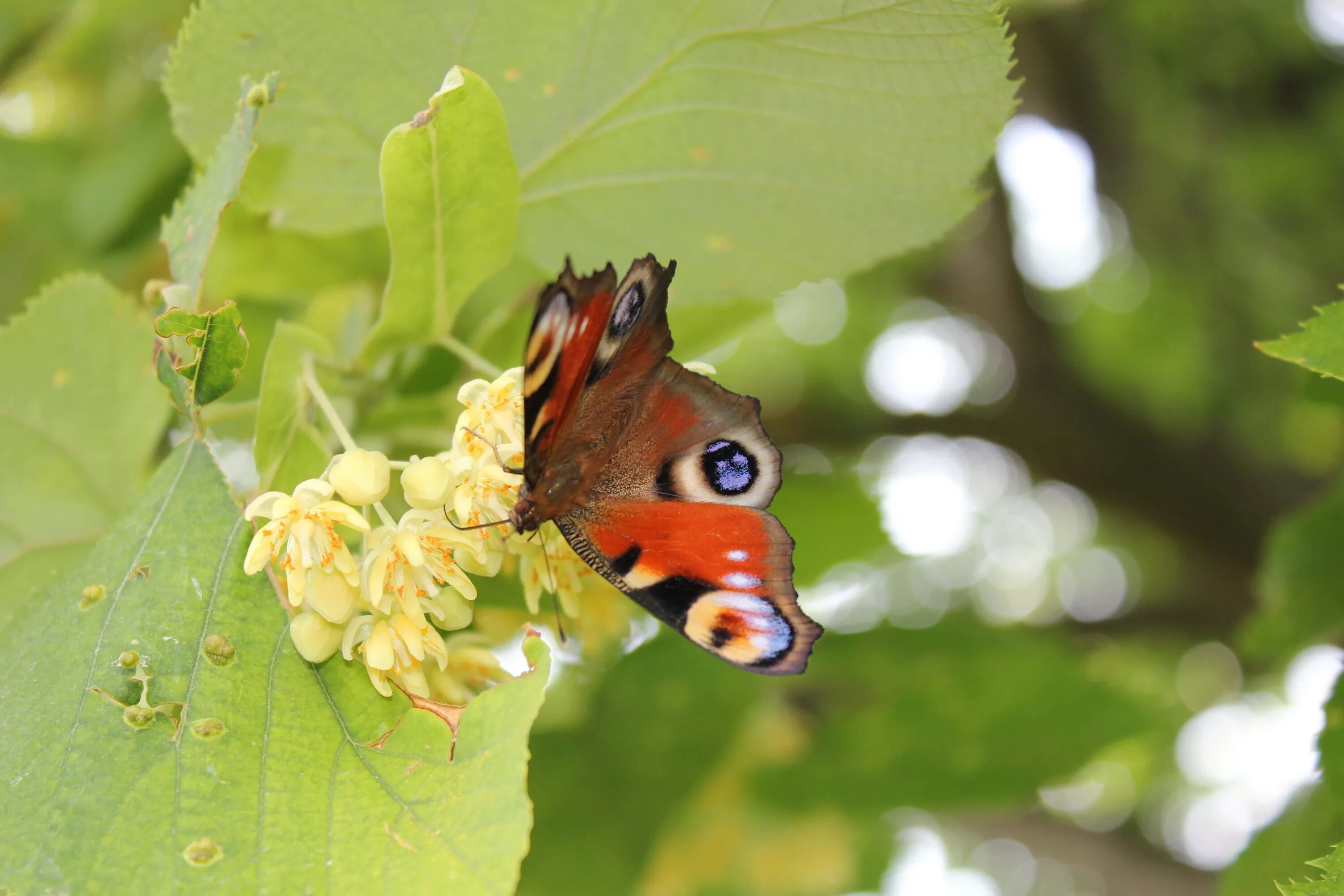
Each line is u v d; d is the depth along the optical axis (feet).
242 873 1.13
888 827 2.32
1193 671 2.89
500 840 1.12
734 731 1.50
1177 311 2.35
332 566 1.17
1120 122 2.13
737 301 1.38
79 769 1.15
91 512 1.32
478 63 1.27
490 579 1.27
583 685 1.48
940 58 1.25
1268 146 2.08
